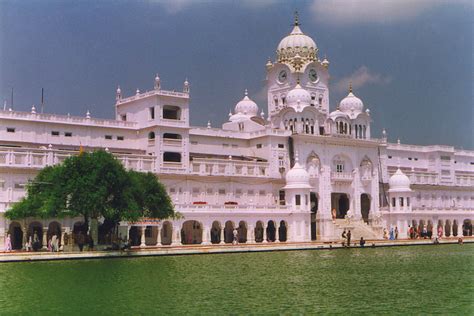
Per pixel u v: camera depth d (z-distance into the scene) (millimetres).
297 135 109500
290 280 47125
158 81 97625
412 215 112875
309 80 121750
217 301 37656
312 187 110438
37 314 34062
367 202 119438
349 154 116500
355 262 62344
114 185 72188
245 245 83000
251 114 128750
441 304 36938
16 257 63219
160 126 96688
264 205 96750
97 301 37719
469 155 146375
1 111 87812
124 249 73312
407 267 56812
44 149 85750
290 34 125500
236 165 104625
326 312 34469
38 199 72312
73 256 66562
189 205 88000
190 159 102938
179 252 74125
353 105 122062
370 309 35344
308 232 100812
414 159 138250
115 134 98312
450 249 83938
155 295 39781
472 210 123562
